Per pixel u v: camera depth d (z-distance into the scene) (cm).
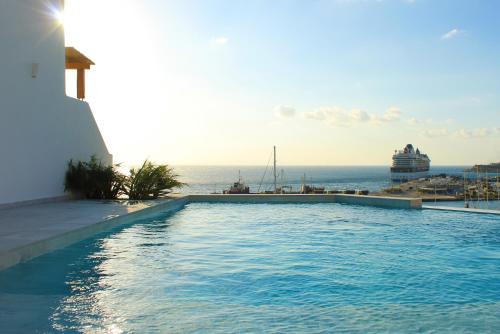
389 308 410
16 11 1029
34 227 703
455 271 553
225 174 19475
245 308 403
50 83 1184
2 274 500
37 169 1117
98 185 1281
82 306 401
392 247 707
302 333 345
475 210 1176
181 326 356
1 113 973
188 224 949
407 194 7356
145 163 1367
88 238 720
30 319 365
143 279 497
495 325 369
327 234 828
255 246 704
